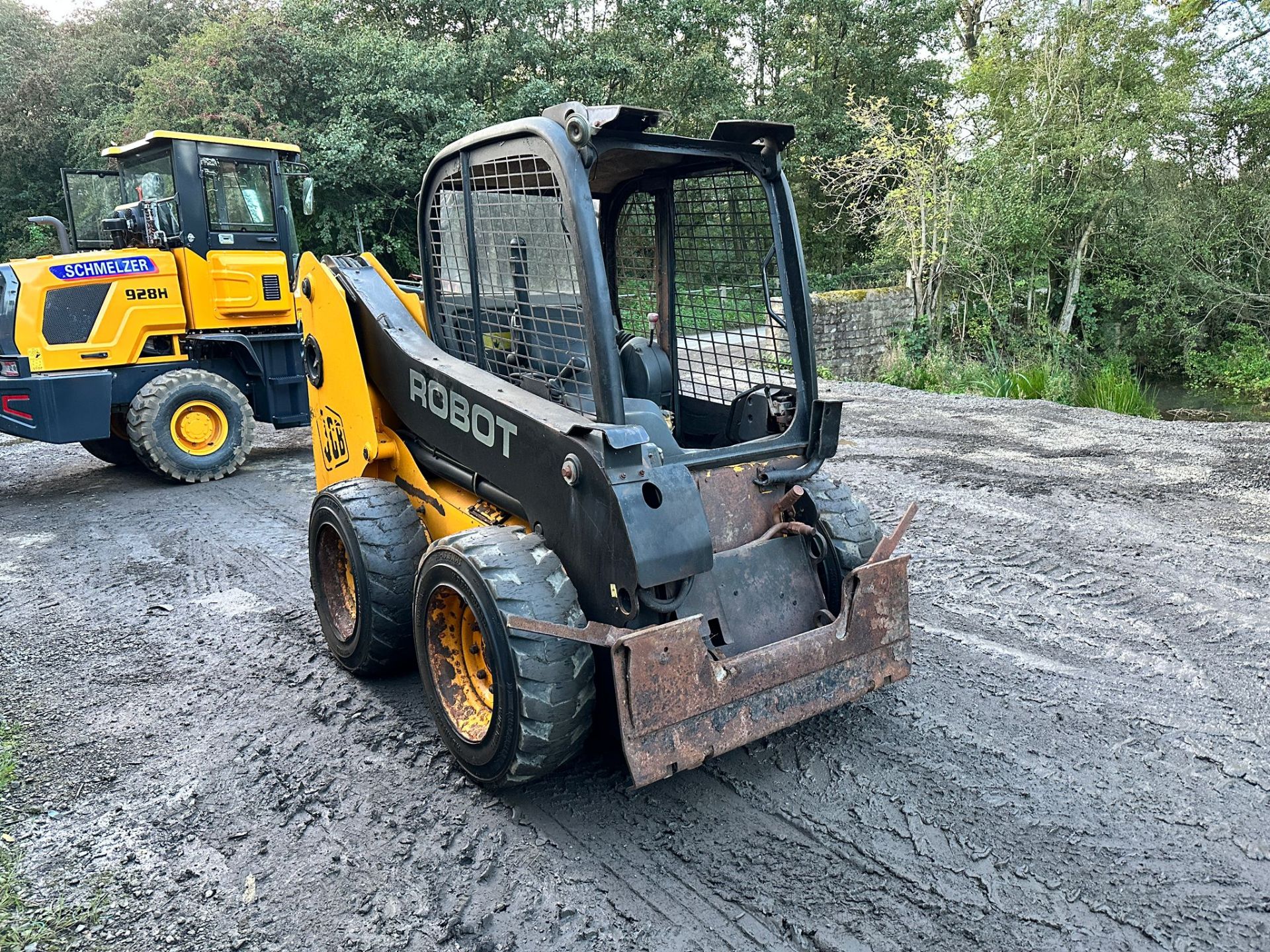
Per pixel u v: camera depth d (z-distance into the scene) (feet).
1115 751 10.78
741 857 9.03
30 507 23.84
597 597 9.18
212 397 25.63
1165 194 64.23
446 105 62.80
